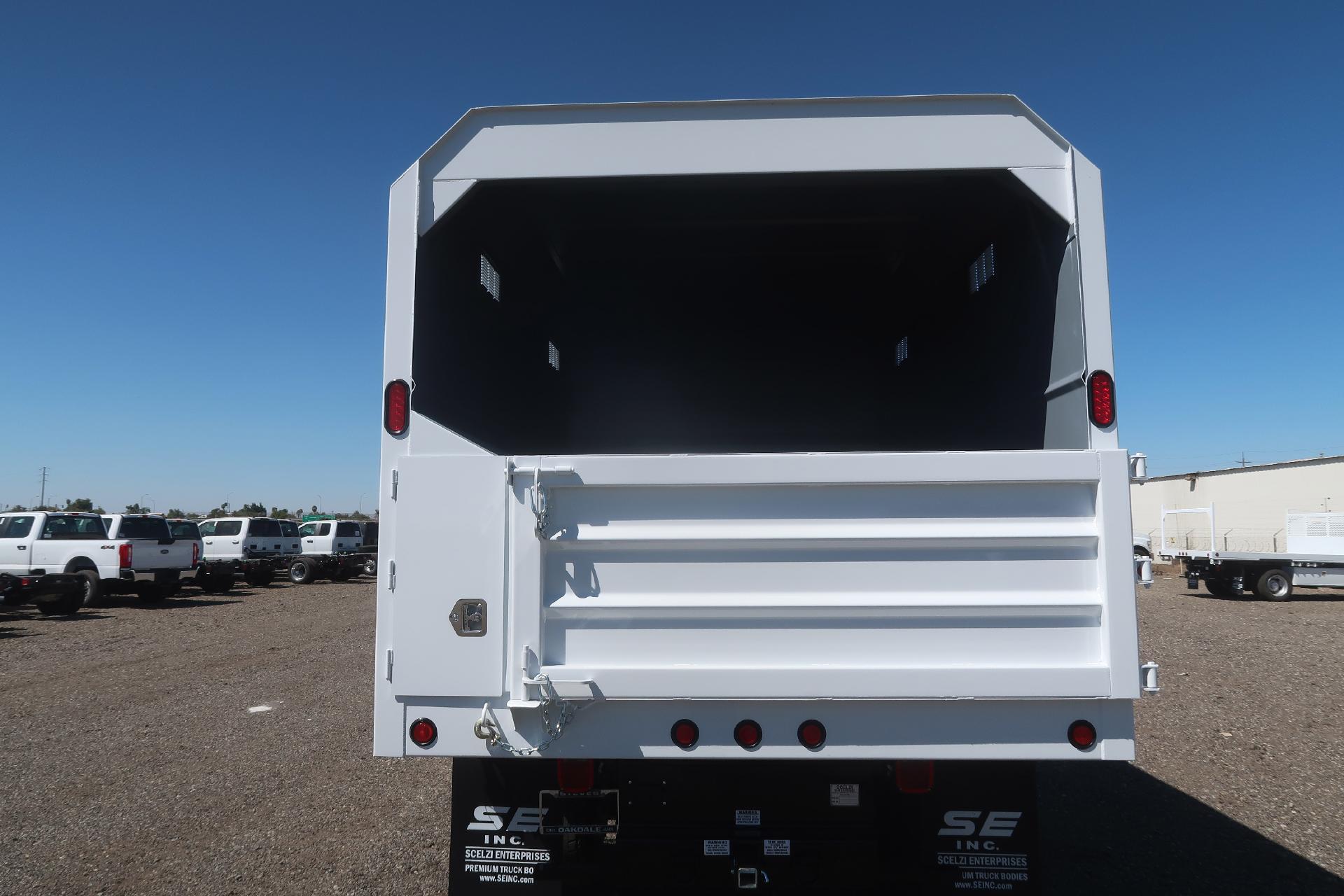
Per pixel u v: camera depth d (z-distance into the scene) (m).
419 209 2.83
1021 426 3.39
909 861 2.91
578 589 2.59
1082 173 2.81
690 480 2.56
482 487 2.61
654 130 2.84
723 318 5.43
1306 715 7.96
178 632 14.64
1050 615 2.54
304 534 29.92
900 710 2.53
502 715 2.56
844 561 2.57
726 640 2.56
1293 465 33.75
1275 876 4.27
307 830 5.01
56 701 8.84
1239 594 22.11
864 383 5.57
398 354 2.76
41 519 18.97
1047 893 4.08
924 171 2.83
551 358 4.87
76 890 4.19
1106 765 6.43
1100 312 2.77
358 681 9.94
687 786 2.89
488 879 2.97
